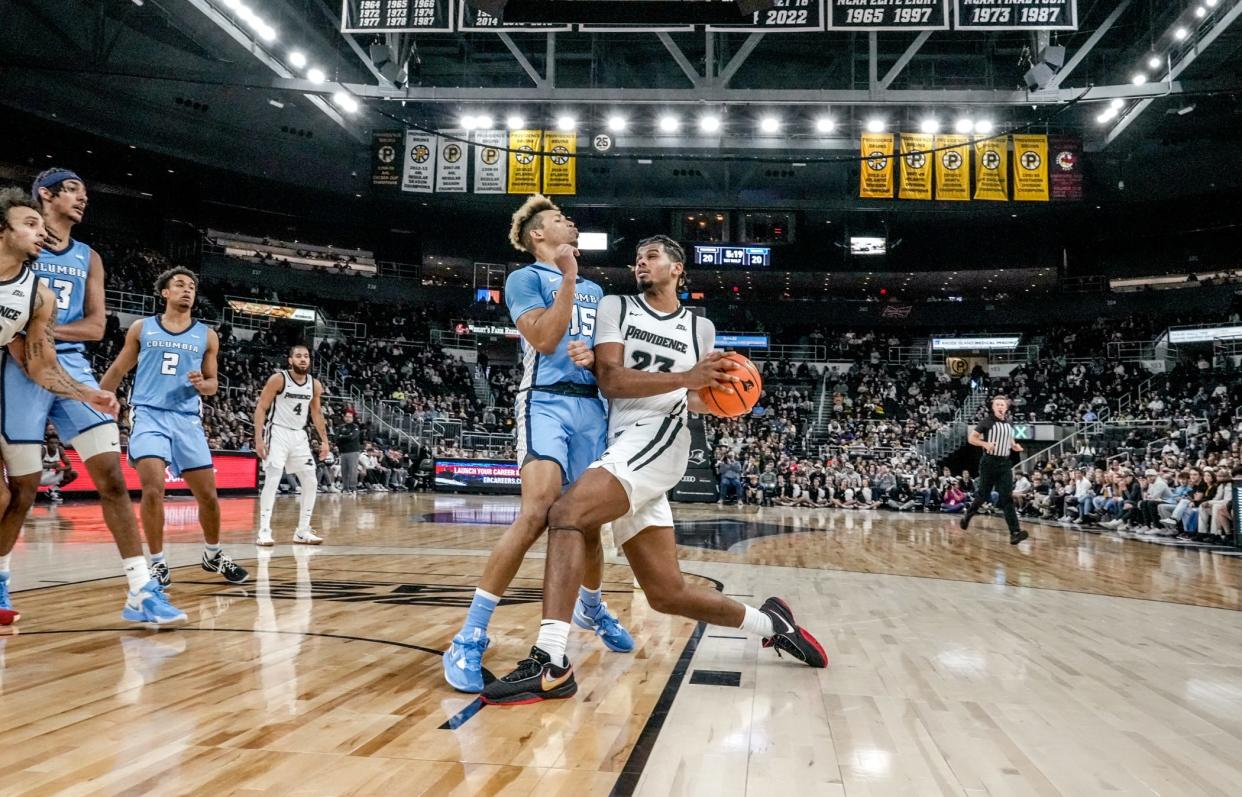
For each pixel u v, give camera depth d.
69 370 3.40
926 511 17.41
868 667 2.89
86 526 8.54
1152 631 3.74
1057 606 4.50
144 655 2.84
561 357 2.86
